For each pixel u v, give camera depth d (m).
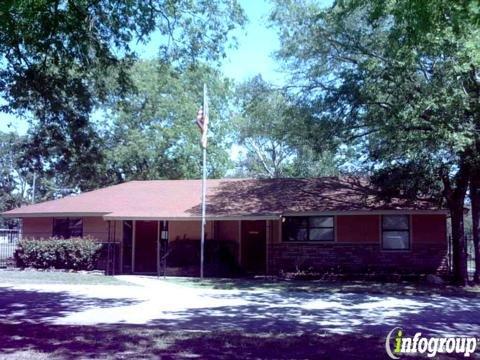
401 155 18.14
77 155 17.27
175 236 24.12
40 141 16.73
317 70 19.17
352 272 21.78
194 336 9.60
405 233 21.95
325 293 16.42
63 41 12.11
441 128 15.12
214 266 22.05
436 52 13.32
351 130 19.38
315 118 19.02
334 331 10.41
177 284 18.81
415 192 18.89
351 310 13.16
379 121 17.47
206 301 14.65
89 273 22.77
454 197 19.31
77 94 13.58
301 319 11.88
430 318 12.00
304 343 9.02
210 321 11.60
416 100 15.71
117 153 36.56
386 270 21.69
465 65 13.48
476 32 10.75
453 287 18.16
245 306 13.76
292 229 23.03
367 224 22.22
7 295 15.65
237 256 23.75
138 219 22.80
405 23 10.62
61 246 23.73
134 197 26.16
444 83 14.88
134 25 12.52
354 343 9.05
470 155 16.23
